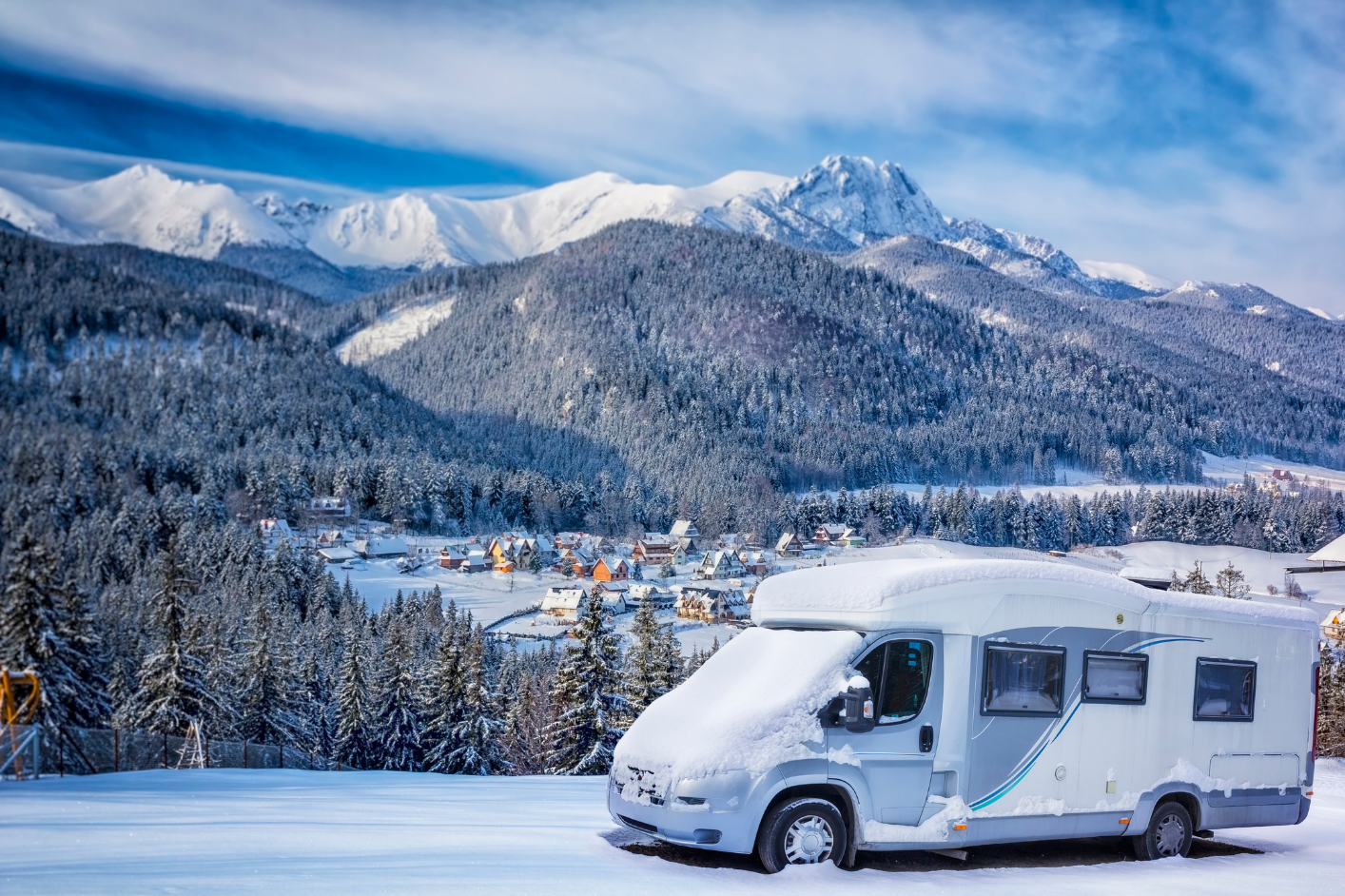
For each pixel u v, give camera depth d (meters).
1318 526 167.62
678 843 8.79
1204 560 142.50
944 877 9.05
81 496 124.25
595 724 36.50
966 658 9.77
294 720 48.28
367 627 77.69
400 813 11.99
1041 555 146.25
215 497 136.75
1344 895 8.95
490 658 71.12
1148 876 9.66
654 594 120.44
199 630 44.44
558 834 10.45
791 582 10.59
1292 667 11.98
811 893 7.97
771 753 8.87
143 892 6.74
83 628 43.94
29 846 9.09
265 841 9.45
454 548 144.25
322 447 195.62
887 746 9.31
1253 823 11.49
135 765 29.05
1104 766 10.46
